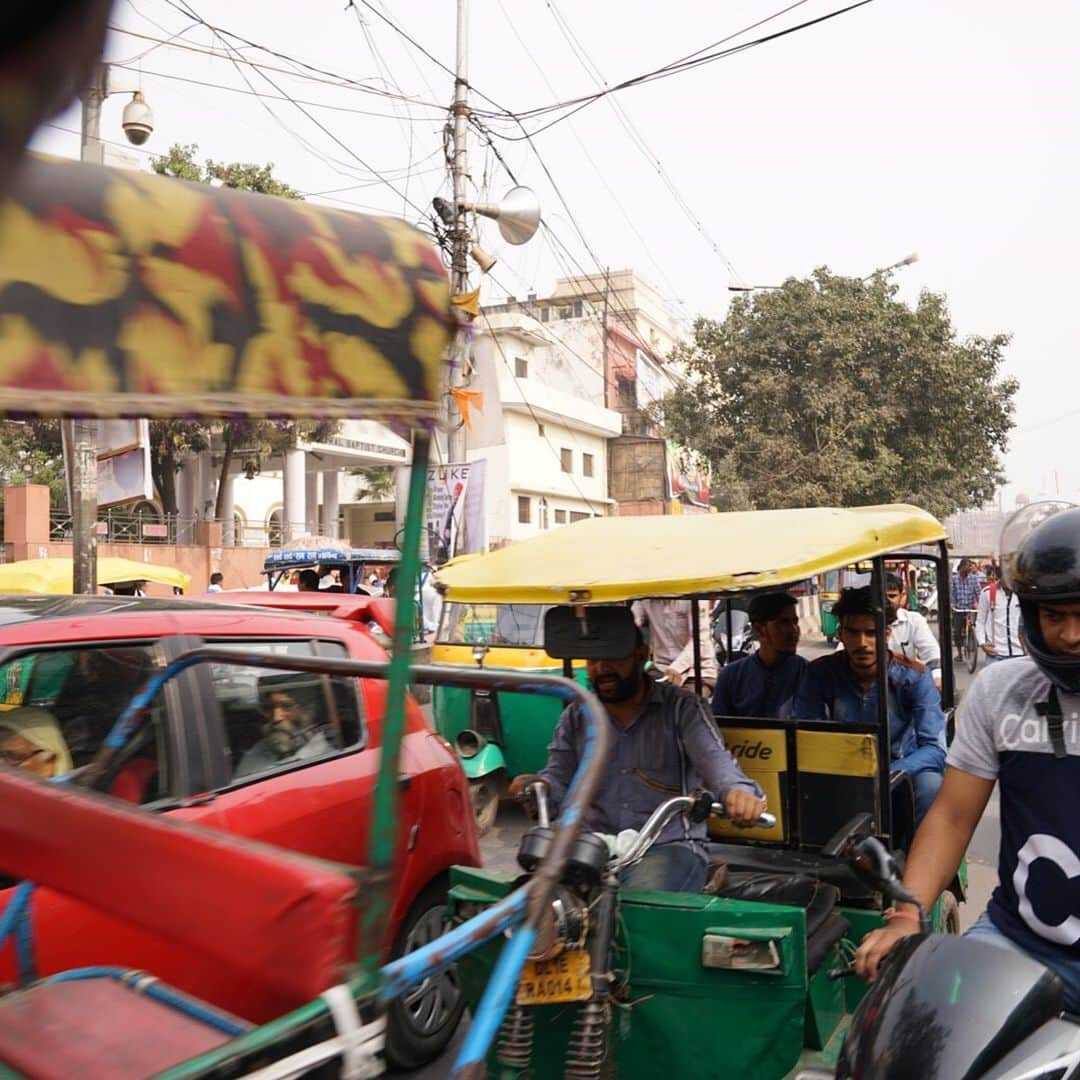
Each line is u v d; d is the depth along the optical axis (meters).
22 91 1.02
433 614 11.46
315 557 13.81
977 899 6.00
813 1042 3.03
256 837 3.41
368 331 1.55
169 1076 1.35
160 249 1.37
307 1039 1.47
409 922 3.97
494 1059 2.59
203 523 24.72
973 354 24.67
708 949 2.68
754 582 2.92
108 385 1.31
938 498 24.25
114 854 1.94
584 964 2.56
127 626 3.46
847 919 3.46
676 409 25.69
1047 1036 1.83
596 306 39.75
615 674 3.51
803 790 3.92
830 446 23.25
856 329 23.61
